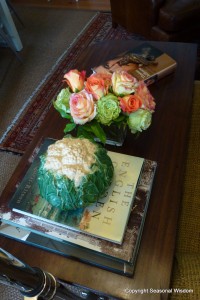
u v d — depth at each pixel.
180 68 0.81
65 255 0.50
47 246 0.51
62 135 0.69
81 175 0.44
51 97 1.32
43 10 1.99
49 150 0.48
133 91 0.52
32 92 1.39
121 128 0.59
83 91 0.51
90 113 0.50
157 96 0.74
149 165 0.58
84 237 0.49
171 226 0.51
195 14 1.19
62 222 0.50
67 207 0.48
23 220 0.53
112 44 0.94
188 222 0.63
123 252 0.47
